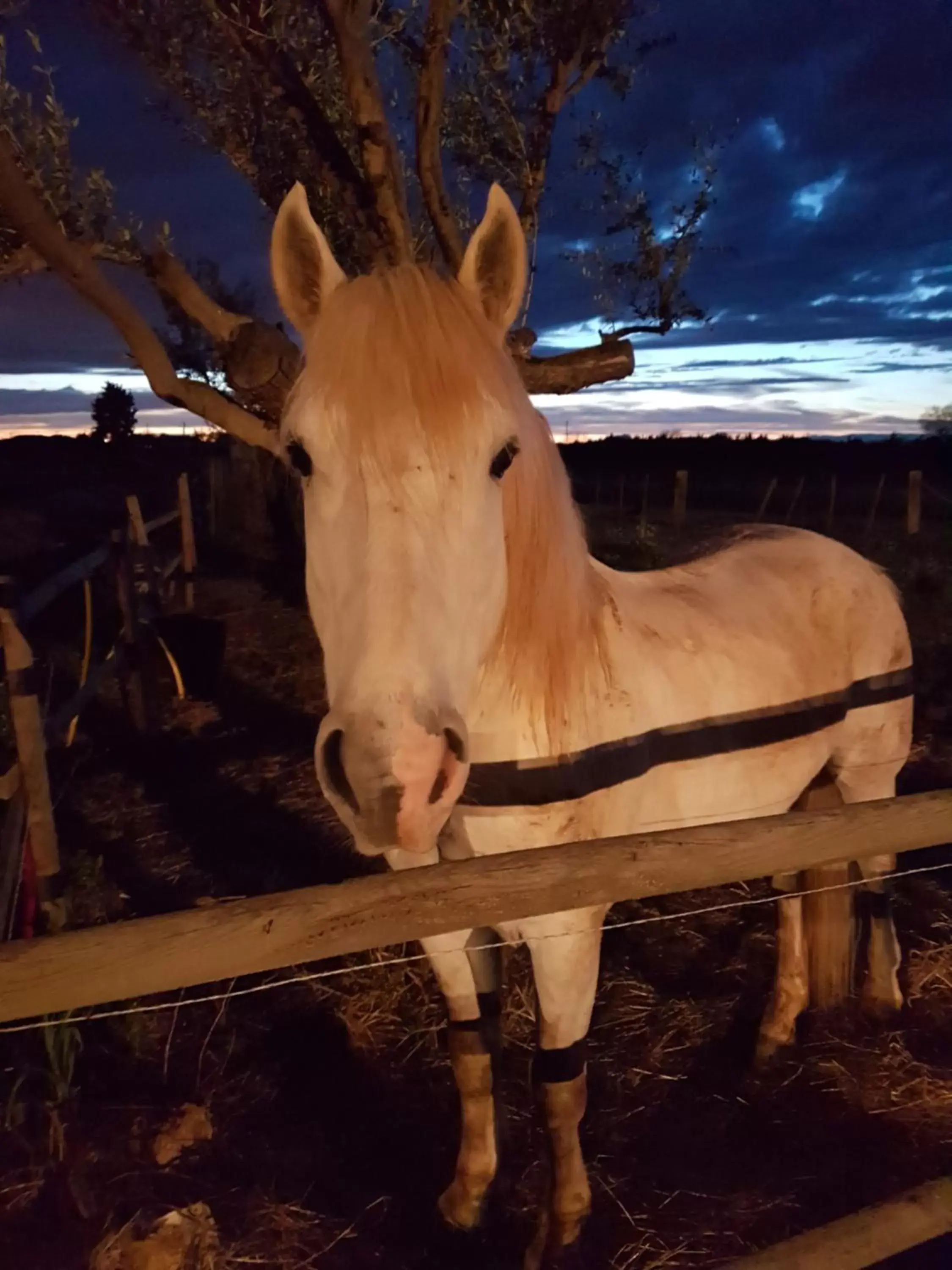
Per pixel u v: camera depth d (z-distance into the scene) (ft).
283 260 5.13
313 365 4.54
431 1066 8.68
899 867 11.68
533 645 5.29
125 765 16.03
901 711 8.63
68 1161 7.08
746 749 6.85
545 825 5.57
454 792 4.25
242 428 6.90
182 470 68.85
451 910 3.63
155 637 19.43
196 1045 8.80
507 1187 7.21
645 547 29.19
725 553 8.60
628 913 11.07
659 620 6.76
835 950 8.88
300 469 4.74
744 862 4.10
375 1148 7.67
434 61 8.75
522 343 7.44
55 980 3.12
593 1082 8.36
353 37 8.30
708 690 6.64
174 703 19.29
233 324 6.61
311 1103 8.17
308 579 4.86
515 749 5.45
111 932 3.17
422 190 9.29
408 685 4.04
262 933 3.34
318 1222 6.86
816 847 4.25
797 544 8.78
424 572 4.21
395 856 6.20
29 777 9.50
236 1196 7.07
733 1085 8.35
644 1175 7.32
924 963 9.82
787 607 7.89
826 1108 8.05
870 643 8.34
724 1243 6.67
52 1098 7.68
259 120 11.35
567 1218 6.47
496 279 5.13
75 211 9.41
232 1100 8.15
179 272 6.54
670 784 6.41
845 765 8.53
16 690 9.29
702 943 10.48
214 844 13.00
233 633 24.63
